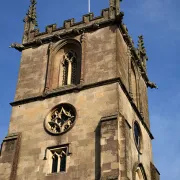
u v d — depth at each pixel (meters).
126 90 44.91
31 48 51.81
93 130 41.06
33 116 45.06
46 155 41.41
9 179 41.12
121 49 48.25
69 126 42.47
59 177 39.50
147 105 55.50
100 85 43.94
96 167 38.53
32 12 55.88
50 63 48.97
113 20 48.62
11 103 47.09
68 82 47.72
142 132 48.75
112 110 41.66
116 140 38.78
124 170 37.41
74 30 49.59
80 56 48.44
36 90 47.44
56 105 44.66
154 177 47.91
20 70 50.19
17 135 44.03
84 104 43.34
